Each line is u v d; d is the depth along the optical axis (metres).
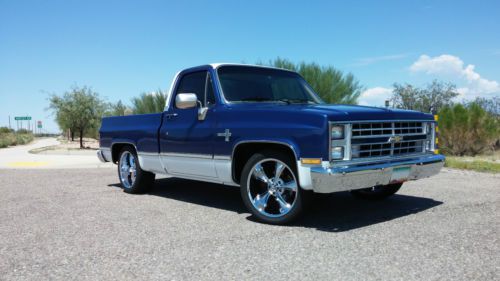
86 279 3.14
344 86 15.31
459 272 3.14
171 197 6.57
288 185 4.56
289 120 4.41
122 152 7.22
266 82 5.91
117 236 4.28
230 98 5.40
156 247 3.88
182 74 6.09
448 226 4.43
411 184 7.35
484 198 5.98
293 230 4.39
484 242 3.86
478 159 12.20
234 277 3.13
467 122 13.65
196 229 4.50
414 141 5.00
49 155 17.28
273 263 3.41
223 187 7.57
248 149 5.08
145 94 20.28
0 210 5.65
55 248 3.91
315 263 3.39
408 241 3.93
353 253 3.61
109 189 7.48
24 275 3.24
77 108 24.56
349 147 4.24
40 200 6.38
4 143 29.08
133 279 3.12
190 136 5.61
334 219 4.85
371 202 5.85
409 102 19.23
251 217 5.07
